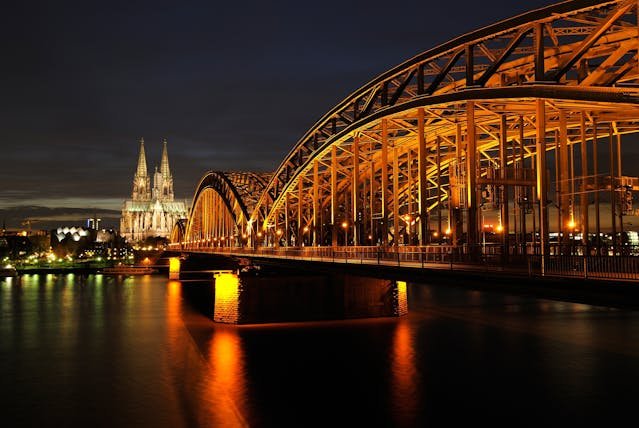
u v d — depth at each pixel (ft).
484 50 150.61
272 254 260.01
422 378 146.20
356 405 125.90
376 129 205.26
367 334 205.57
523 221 151.84
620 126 185.37
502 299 318.04
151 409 123.95
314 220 251.60
